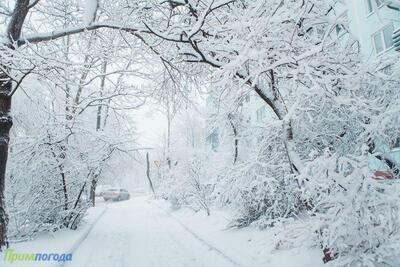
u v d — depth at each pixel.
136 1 7.17
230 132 9.04
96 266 6.84
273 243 6.91
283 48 5.77
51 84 8.87
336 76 5.39
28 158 9.71
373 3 4.57
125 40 7.95
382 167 6.44
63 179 10.47
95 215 17.05
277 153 7.79
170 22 7.20
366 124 6.13
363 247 4.59
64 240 9.05
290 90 6.91
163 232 11.52
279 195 8.24
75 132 10.20
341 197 4.34
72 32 7.81
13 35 7.55
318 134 6.82
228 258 6.77
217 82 5.92
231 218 9.84
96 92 9.52
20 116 12.05
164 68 8.61
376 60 6.49
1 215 7.29
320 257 5.68
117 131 11.30
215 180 10.27
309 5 6.20
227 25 5.80
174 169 16.80
